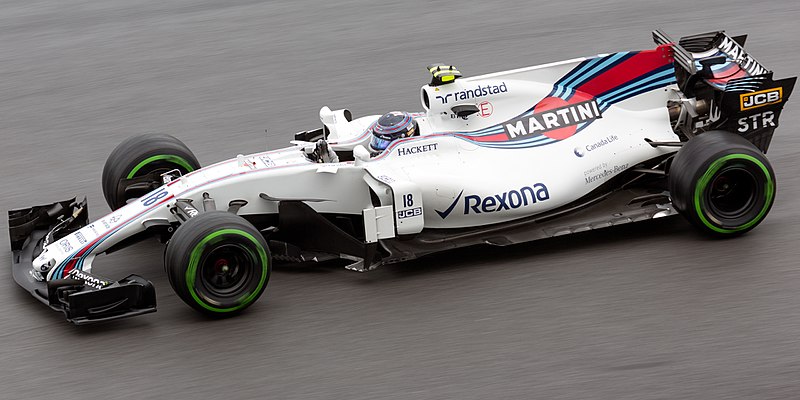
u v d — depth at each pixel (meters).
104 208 33.50
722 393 19.45
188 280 23.28
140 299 23.67
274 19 59.16
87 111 45.28
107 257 28.62
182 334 23.47
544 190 27.38
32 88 49.34
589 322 22.78
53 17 63.03
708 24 50.25
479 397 19.84
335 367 21.48
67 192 35.56
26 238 27.77
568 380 20.28
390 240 26.64
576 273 25.58
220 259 23.81
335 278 26.48
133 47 55.34
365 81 46.25
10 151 40.66
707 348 21.20
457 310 23.95
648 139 28.77
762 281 24.19
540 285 25.03
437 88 28.00
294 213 26.25
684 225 28.22
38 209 28.36
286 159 27.67
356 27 55.91
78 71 51.59
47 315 25.00
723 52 31.12
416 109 41.84
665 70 29.67
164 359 22.28
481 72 45.97
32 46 56.81
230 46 54.19
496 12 56.38
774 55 44.78
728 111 28.80
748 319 22.36
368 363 21.58
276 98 44.97
